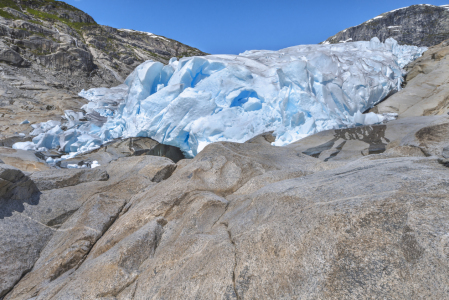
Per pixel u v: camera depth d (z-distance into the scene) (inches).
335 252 85.8
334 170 155.3
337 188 118.3
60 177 199.8
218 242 116.0
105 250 142.6
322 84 351.3
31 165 290.4
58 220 170.2
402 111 339.6
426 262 73.0
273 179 174.2
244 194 167.6
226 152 215.8
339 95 355.3
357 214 93.5
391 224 86.1
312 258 87.9
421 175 109.8
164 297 99.9
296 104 344.2
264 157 222.2
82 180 208.2
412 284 71.4
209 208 151.0
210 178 183.5
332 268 82.4
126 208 177.6
